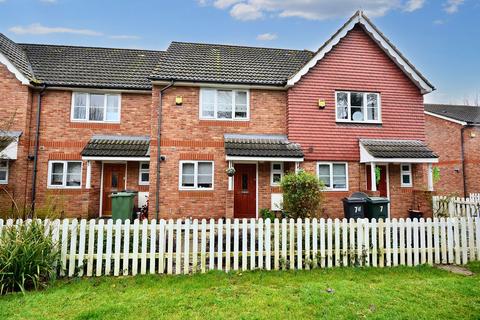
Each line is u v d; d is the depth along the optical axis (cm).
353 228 710
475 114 2227
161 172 1238
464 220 741
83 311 447
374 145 1287
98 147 1282
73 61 1509
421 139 1373
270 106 1332
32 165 1312
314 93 1322
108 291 537
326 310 452
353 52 1362
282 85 1307
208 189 1259
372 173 1229
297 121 1301
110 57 1606
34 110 1334
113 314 440
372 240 710
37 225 602
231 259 717
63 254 621
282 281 594
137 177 1399
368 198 1059
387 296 504
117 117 1408
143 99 1429
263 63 1475
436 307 465
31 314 439
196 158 1261
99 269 629
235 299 496
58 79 1362
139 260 667
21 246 552
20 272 537
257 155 1166
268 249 680
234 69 1377
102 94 1404
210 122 1284
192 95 1285
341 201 1296
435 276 632
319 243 717
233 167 1272
